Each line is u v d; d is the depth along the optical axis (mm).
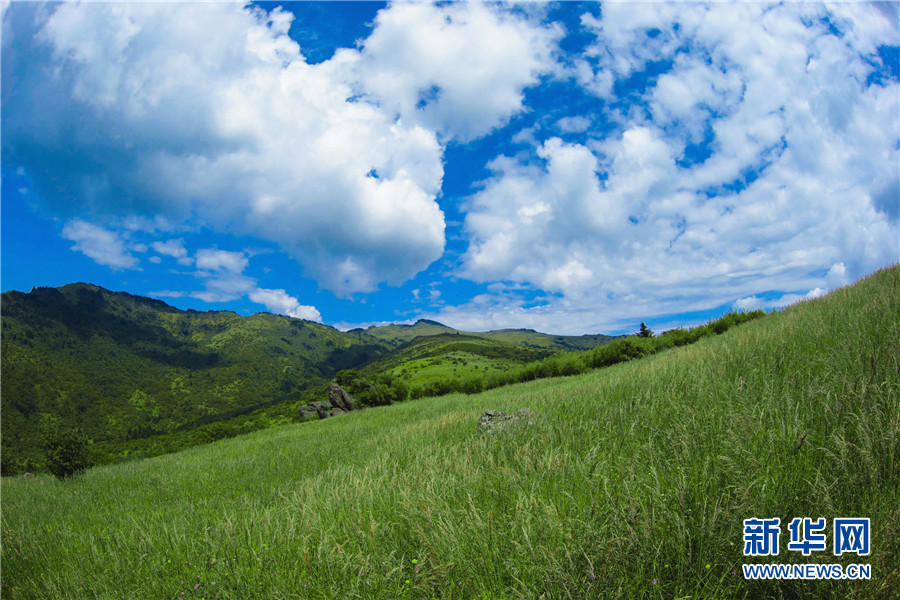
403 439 8883
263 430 27172
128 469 14344
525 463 4363
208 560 3490
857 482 2670
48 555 4969
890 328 5805
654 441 4238
